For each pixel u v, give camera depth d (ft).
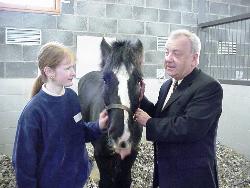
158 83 18.65
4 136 15.30
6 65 15.28
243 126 15.38
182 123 5.86
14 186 11.53
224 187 12.14
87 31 16.76
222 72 20.18
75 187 5.80
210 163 6.15
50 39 15.99
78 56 16.56
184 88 6.27
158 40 18.67
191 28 19.57
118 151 7.43
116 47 7.02
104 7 17.06
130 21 17.79
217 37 19.83
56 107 5.60
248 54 20.86
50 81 5.65
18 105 15.40
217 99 6.05
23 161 5.32
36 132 5.38
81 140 6.03
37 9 15.52
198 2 19.57
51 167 5.54
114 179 8.42
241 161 14.79
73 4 16.33
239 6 21.02
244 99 15.25
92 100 9.27
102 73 7.33
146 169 13.16
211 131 6.26
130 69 6.75
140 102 7.21
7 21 15.07
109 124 6.52
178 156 6.12
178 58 6.08
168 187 6.16
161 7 18.54
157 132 6.05
